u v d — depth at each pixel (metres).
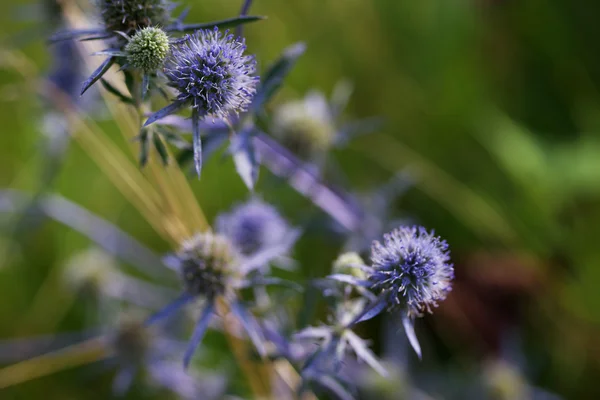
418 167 0.43
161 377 0.38
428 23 0.45
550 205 0.42
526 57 0.45
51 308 0.41
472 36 0.45
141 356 0.38
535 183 0.42
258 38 0.43
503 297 0.41
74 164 0.42
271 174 0.39
